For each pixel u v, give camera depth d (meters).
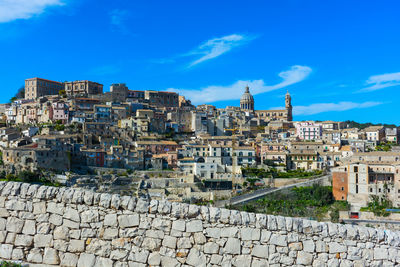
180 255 17.88
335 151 167.75
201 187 125.31
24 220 18.36
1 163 120.25
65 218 18.23
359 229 19.19
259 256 18.20
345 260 18.72
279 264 18.27
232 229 18.25
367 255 18.91
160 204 18.23
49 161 122.81
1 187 18.72
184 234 18.02
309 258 18.47
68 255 17.94
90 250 17.91
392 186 113.50
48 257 17.97
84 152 139.25
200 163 138.12
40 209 18.39
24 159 119.62
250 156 155.88
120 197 18.39
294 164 159.75
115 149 145.88
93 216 18.16
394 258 19.02
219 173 137.12
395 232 19.53
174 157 149.88
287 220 18.69
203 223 18.19
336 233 18.88
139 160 147.12
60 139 153.12
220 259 17.98
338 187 118.06
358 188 116.19
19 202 18.52
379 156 138.12
